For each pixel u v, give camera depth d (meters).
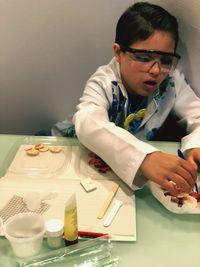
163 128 1.00
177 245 0.55
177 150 0.80
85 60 1.24
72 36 1.19
